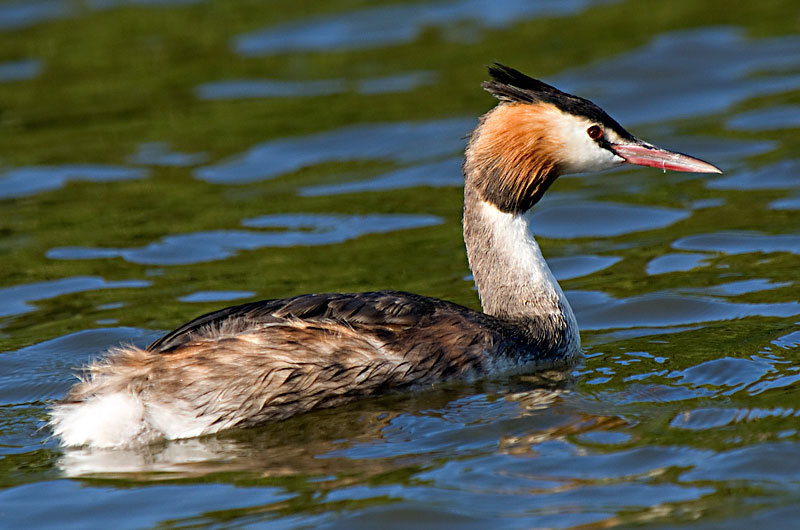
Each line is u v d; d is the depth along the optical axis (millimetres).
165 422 10664
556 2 27812
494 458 9805
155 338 13266
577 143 12680
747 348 12109
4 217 18188
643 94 22297
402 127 21469
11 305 14703
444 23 26797
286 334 10961
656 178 19297
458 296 14383
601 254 16000
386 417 10859
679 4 27047
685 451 9711
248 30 26797
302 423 10852
